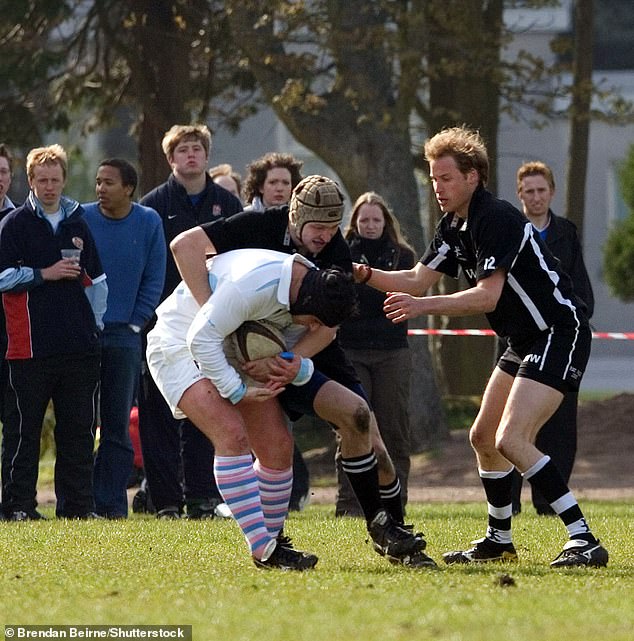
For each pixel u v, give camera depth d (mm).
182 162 35906
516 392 22547
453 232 22844
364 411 21094
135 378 35219
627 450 58594
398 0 60719
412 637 14484
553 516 34500
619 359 153250
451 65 60562
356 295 20250
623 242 97125
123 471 35125
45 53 67062
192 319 21016
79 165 136750
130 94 72562
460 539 26766
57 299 32594
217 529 28203
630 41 152000
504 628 15117
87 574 20250
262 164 35062
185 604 17078
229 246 21250
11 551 23781
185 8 65750
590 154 150375
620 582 19797
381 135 61562
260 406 21734
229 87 73812
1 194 34688
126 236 35000
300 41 60969
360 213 35375
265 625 15391
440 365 70750
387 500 22438
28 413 32844
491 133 67250
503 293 22547
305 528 28609
